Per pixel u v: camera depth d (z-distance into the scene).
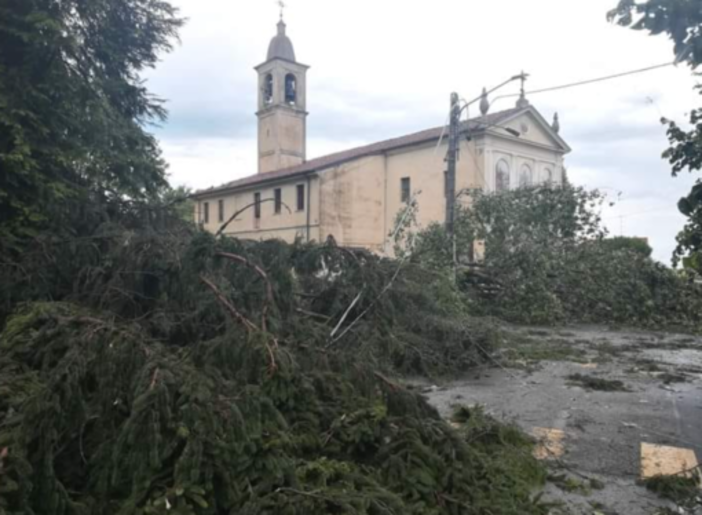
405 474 2.28
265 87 29.23
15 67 5.41
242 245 3.70
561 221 10.87
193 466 1.89
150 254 4.02
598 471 3.06
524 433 3.63
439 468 2.36
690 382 5.36
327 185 21.23
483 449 3.10
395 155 22.16
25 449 1.83
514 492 2.50
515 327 9.52
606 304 10.12
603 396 4.79
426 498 2.21
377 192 22.42
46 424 1.91
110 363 2.22
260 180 23.94
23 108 5.24
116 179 7.08
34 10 5.38
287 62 28.28
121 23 7.07
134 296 4.05
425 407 2.89
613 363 6.34
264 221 24.16
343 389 2.91
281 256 3.80
